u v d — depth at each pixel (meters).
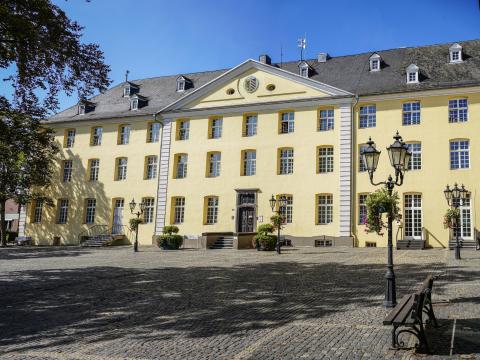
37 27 13.47
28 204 40.78
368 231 13.12
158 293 13.48
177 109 37.53
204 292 13.45
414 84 31.16
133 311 11.12
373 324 8.98
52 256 26.98
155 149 38.31
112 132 40.09
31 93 15.91
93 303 12.28
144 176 38.38
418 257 22.00
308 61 38.22
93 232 39.34
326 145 32.81
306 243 32.09
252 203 34.31
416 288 13.08
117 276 17.34
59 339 8.73
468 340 7.63
